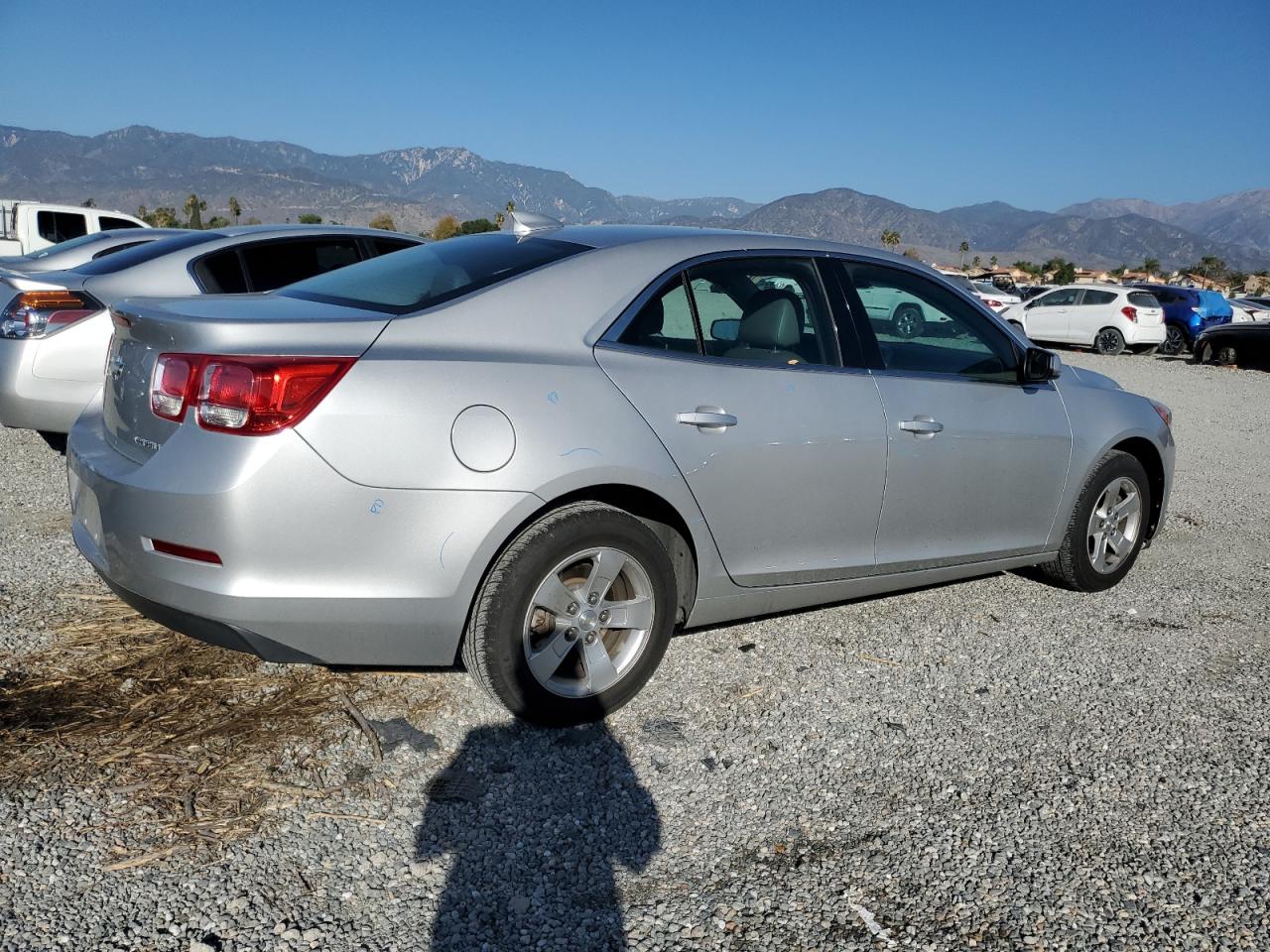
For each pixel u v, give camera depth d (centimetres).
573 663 325
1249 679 387
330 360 273
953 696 359
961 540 418
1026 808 284
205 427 270
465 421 285
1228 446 1030
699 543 335
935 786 295
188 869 239
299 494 267
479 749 305
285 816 263
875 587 400
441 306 304
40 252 794
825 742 321
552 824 269
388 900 233
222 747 296
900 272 408
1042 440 434
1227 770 312
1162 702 361
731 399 338
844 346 378
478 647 300
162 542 273
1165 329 2484
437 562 283
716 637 405
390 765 292
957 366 415
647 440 315
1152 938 229
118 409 310
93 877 234
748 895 241
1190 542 604
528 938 222
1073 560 468
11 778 271
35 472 619
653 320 333
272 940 216
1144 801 290
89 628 374
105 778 275
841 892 243
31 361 581
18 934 212
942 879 249
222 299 326
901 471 383
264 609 269
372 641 286
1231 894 247
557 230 367
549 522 300
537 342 310
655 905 236
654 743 316
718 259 356
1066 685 373
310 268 677
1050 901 241
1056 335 2527
